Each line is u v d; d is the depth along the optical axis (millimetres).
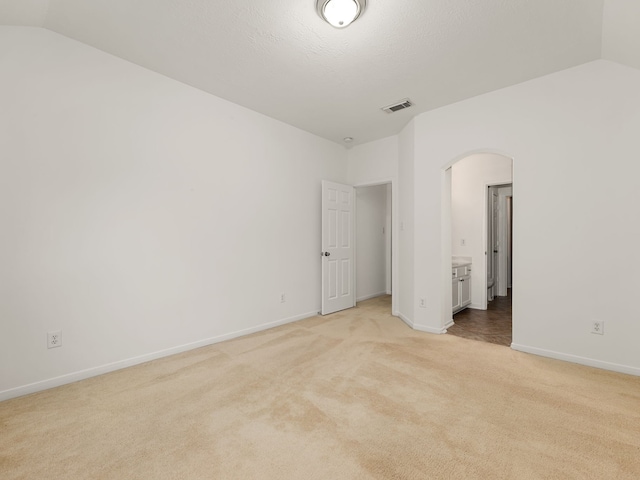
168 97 2801
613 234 2445
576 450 1521
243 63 2564
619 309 2420
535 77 2771
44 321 2168
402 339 3230
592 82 2521
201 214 3041
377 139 4480
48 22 2096
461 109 3246
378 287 5965
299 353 2844
